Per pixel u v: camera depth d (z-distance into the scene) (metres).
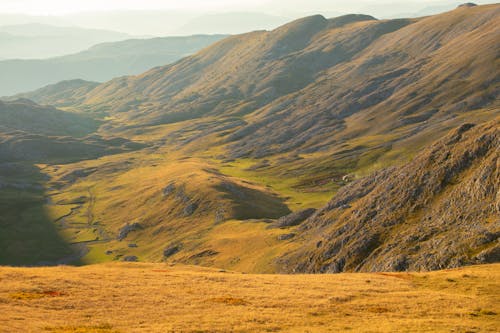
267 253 153.25
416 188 123.25
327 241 131.88
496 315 44.12
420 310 45.19
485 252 82.56
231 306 45.97
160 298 48.69
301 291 53.44
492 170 102.44
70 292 48.75
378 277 65.31
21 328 36.12
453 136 130.38
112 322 40.00
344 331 38.09
